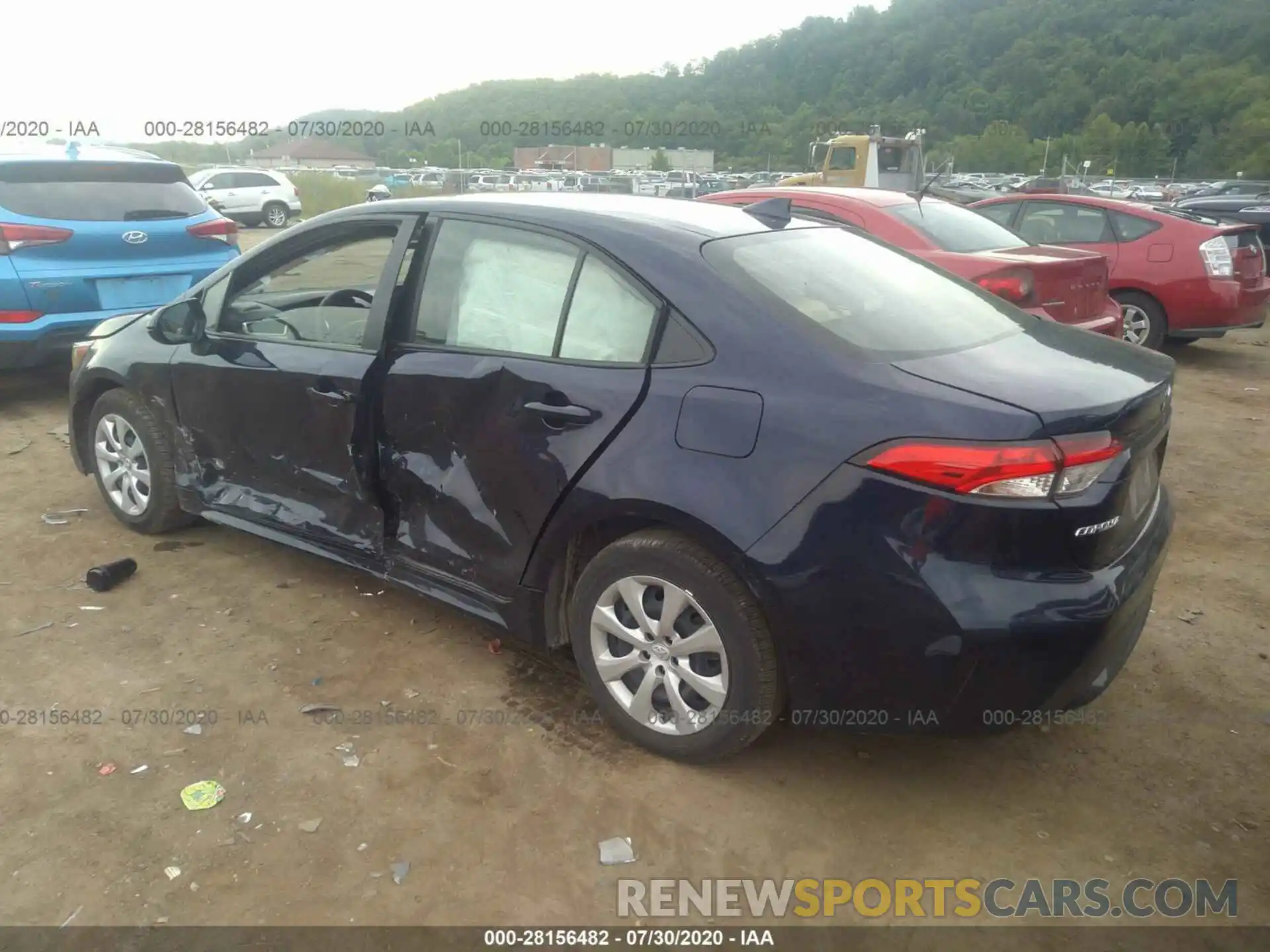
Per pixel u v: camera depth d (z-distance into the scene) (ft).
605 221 10.27
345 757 9.87
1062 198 30.35
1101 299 22.18
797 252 10.49
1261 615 13.37
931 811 9.37
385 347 11.34
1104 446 8.13
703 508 8.75
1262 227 42.65
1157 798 9.62
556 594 10.41
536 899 8.19
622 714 10.01
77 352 15.64
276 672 11.39
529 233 10.58
